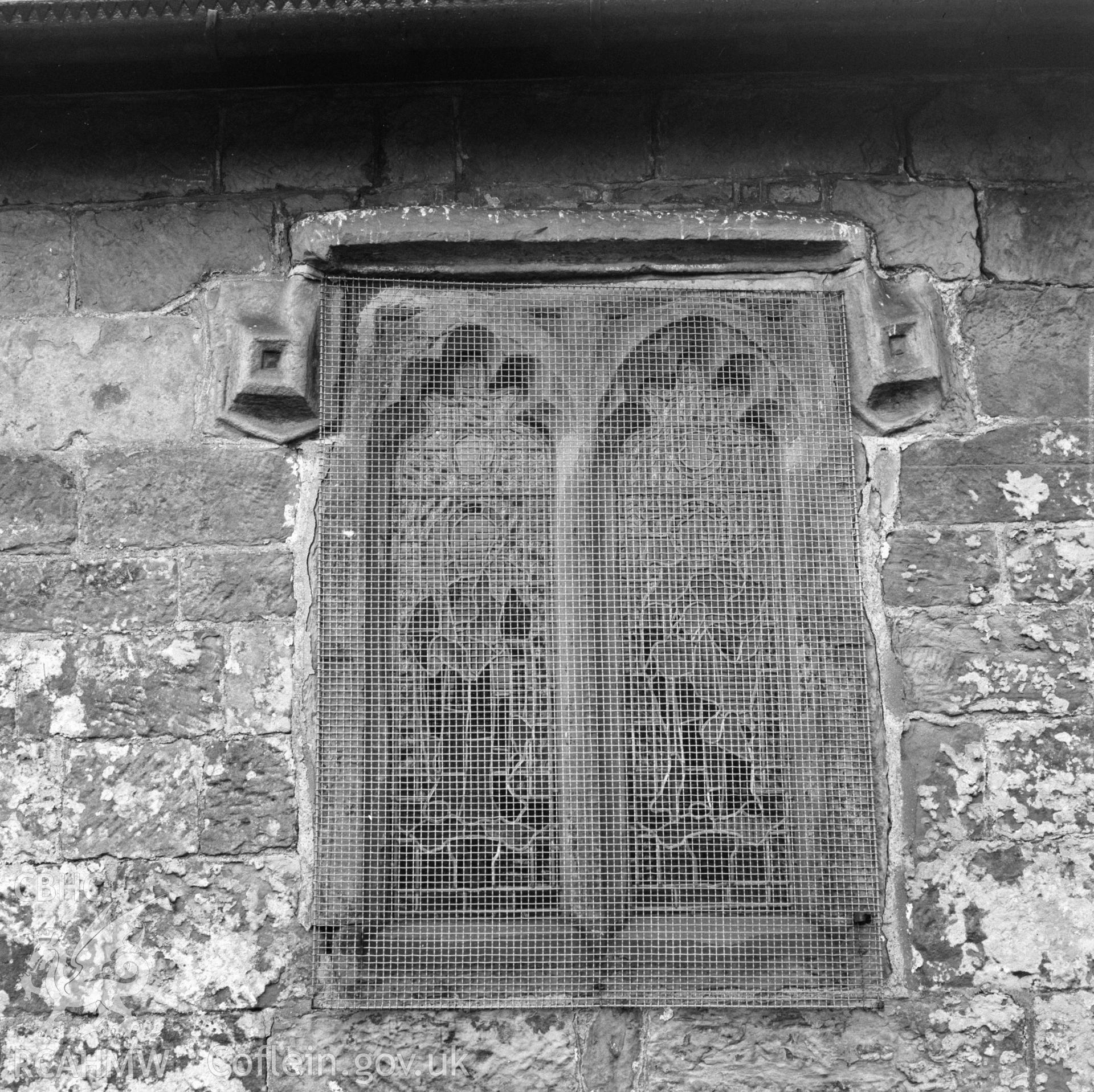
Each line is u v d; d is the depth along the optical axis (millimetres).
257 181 3096
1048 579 2918
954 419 3002
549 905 2777
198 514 2930
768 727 2854
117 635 2871
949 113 3139
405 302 3016
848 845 2789
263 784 2812
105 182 3098
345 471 2922
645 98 3129
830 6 2834
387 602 2885
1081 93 3129
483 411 2982
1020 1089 2699
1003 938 2764
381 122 3121
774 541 2938
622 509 2938
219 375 2977
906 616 2906
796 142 3129
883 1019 2734
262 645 2871
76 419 2980
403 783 2816
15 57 2883
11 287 3045
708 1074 2707
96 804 2797
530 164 3107
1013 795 2822
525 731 2846
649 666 2873
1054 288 3080
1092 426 2998
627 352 3006
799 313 3041
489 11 2820
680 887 2789
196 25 2836
